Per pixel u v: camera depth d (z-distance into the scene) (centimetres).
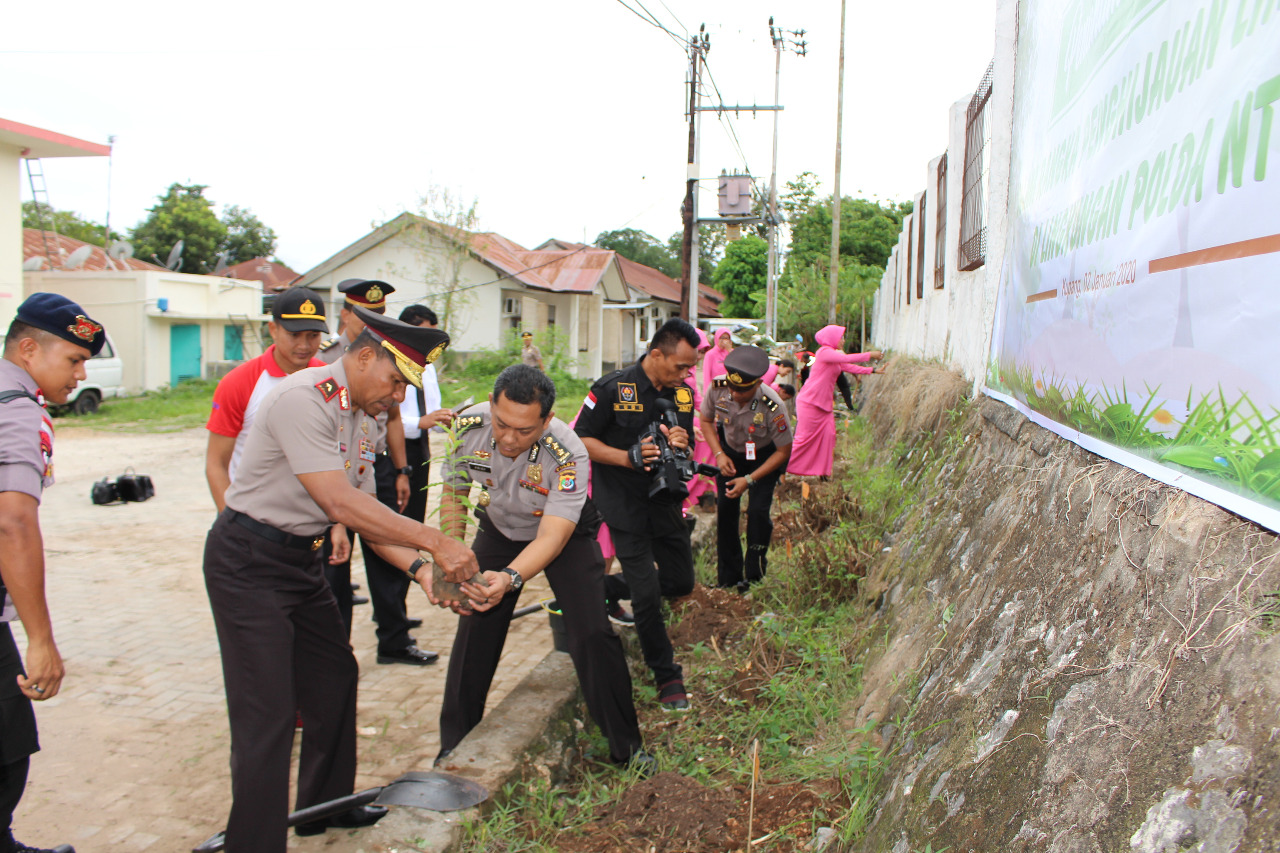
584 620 320
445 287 2125
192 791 315
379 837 255
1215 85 169
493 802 281
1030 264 348
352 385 261
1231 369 159
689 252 1597
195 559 630
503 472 311
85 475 1001
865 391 1586
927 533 445
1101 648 190
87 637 468
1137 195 213
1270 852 118
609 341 2972
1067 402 276
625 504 380
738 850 261
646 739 358
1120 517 212
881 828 238
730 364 510
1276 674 138
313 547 267
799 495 786
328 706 282
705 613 484
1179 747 148
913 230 1052
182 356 2152
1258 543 157
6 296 1540
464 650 323
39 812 299
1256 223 150
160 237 3741
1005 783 192
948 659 288
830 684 381
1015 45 454
